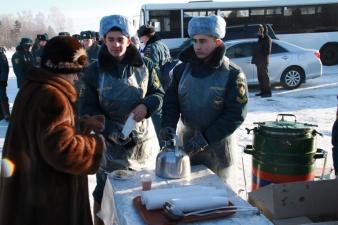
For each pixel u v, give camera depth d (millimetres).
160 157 2357
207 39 2408
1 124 7941
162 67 5305
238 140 6020
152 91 2889
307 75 11148
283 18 17062
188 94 2557
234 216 1859
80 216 2096
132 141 2797
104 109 2748
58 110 1808
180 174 2318
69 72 1932
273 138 2643
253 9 16859
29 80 1912
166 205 1828
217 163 2635
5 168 1895
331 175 3264
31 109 1819
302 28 17125
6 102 8227
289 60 11016
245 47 11023
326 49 17203
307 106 8703
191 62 2555
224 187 2205
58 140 1770
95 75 2732
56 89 1855
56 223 1951
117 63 2689
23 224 1905
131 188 2193
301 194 2131
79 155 1848
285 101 9375
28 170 1882
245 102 2469
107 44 2643
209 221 1808
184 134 2680
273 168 2662
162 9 16312
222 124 2455
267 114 7992
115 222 2070
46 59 1906
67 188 1979
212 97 2496
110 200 2279
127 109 2729
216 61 2439
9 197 1907
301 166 2635
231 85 2471
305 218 2105
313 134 2682
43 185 1896
